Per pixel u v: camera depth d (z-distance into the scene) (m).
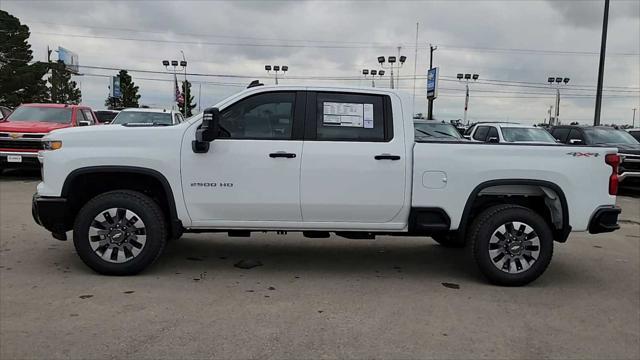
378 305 5.04
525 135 14.61
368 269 6.34
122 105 80.88
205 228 5.76
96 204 5.59
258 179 5.60
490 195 6.05
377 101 5.78
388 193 5.67
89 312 4.64
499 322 4.70
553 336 4.42
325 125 5.70
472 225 5.85
